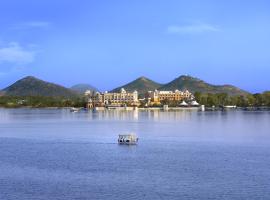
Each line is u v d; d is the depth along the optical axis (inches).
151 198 2849.4
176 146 5339.6
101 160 4259.4
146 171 3673.7
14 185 3198.8
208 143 5644.7
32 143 5836.6
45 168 3841.0
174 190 3031.5
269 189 3031.5
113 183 3245.6
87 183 3253.0
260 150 4901.6
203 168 3779.5
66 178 3420.3
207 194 2925.7
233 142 5733.3
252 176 3427.7
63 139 6358.3
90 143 5777.6
